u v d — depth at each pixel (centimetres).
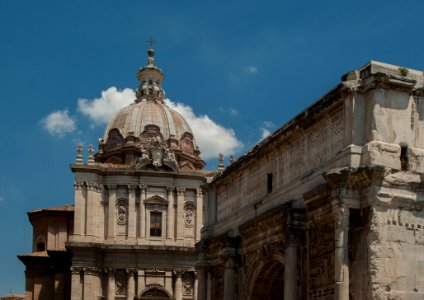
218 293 4784
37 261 7531
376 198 2892
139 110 8281
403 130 3030
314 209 3391
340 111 3278
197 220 7300
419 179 2978
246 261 4228
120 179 7188
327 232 3291
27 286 7488
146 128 8012
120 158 7912
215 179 4988
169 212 7231
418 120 3077
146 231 7150
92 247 6812
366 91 3073
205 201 5144
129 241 7050
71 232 7794
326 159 3384
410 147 3020
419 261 2925
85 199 7044
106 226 7088
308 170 3581
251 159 4322
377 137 2977
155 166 7262
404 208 2953
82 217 6981
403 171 2972
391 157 2964
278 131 3953
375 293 2817
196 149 8375
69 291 7350
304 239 3484
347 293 2875
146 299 6938
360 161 3000
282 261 3669
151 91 8762
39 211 7812
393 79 3011
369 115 3031
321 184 3303
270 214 3709
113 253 6969
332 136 3350
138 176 7238
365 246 2917
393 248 2892
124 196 7194
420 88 3073
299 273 3462
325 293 3244
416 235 2947
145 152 7294
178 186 7319
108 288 6894
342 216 2936
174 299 6981
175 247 7038
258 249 4016
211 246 4831
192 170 7656
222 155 7481
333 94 3269
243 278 4250
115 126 8181
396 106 3039
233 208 4659
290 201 3606
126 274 6969
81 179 7075
